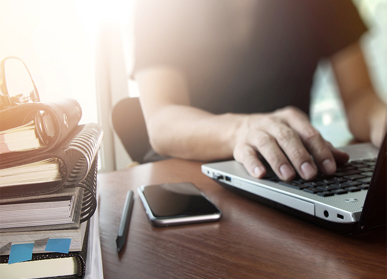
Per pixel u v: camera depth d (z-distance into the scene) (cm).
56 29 171
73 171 25
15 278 23
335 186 39
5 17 152
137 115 126
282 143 47
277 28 124
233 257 29
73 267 23
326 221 33
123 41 209
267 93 127
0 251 22
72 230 22
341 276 26
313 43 132
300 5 126
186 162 76
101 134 37
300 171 43
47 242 22
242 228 36
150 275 26
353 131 112
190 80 119
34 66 162
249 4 119
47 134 22
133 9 115
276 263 28
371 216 29
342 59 133
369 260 28
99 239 32
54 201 22
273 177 45
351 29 135
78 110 34
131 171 67
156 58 109
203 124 75
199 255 30
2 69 31
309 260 29
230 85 124
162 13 111
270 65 125
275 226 37
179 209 40
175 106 92
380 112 111
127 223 37
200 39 117
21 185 22
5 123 22
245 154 50
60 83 175
